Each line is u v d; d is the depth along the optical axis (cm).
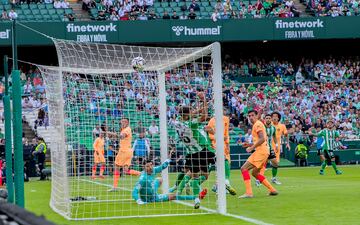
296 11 9775
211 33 9438
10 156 2984
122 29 9219
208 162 3794
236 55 10381
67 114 4950
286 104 9150
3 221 1402
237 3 10194
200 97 4009
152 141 5275
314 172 6862
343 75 10138
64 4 9800
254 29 9525
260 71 10125
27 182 6359
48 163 7750
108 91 5322
